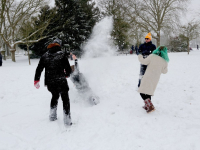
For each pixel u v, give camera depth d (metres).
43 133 2.97
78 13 26.00
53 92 3.27
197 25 20.50
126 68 10.38
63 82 3.17
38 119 3.57
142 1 25.08
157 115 3.44
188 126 2.91
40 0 22.19
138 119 3.28
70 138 2.76
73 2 25.52
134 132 2.82
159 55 3.54
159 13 25.09
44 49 26.45
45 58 3.15
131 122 3.17
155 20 25.42
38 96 5.29
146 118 3.30
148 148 2.37
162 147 2.37
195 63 10.80
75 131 2.98
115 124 3.14
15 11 22.27
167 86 5.69
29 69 11.58
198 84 5.56
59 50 3.26
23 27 22.05
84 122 3.29
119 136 2.73
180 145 2.38
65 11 25.61
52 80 3.13
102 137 2.73
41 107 4.35
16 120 3.56
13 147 2.59
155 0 25.16
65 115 3.13
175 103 4.05
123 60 15.78
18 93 5.62
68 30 24.91
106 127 3.04
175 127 2.89
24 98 5.12
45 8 23.88
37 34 23.22
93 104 4.26
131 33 25.23
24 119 3.60
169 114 3.47
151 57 3.53
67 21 24.53
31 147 2.58
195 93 4.67
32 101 4.84
